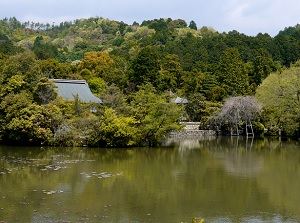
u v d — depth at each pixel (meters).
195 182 23.41
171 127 39.84
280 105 49.72
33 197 19.42
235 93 66.00
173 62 80.50
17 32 179.75
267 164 30.09
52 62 67.50
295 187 22.38
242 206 18.56
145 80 66.69
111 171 26.39
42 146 38.38
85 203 18.50
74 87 53.19
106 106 42.56
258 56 77.94
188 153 36.22
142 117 40.41
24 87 42.62
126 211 17.41
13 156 32.06
